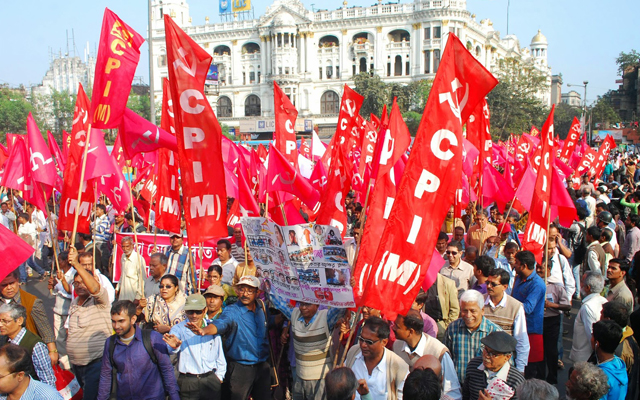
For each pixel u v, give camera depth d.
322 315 5.77
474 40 82.75
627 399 5.26
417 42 78.06
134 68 6.48
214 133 6.16
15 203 17.05
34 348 5.32
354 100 9.02
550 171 7.34
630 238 10.34
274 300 6.56
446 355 4.95
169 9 91.44
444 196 4.89
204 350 5.77
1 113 72.25
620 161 37.38
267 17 83.81
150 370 5.34
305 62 83.69
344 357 4.95
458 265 7.52
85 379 6.27
